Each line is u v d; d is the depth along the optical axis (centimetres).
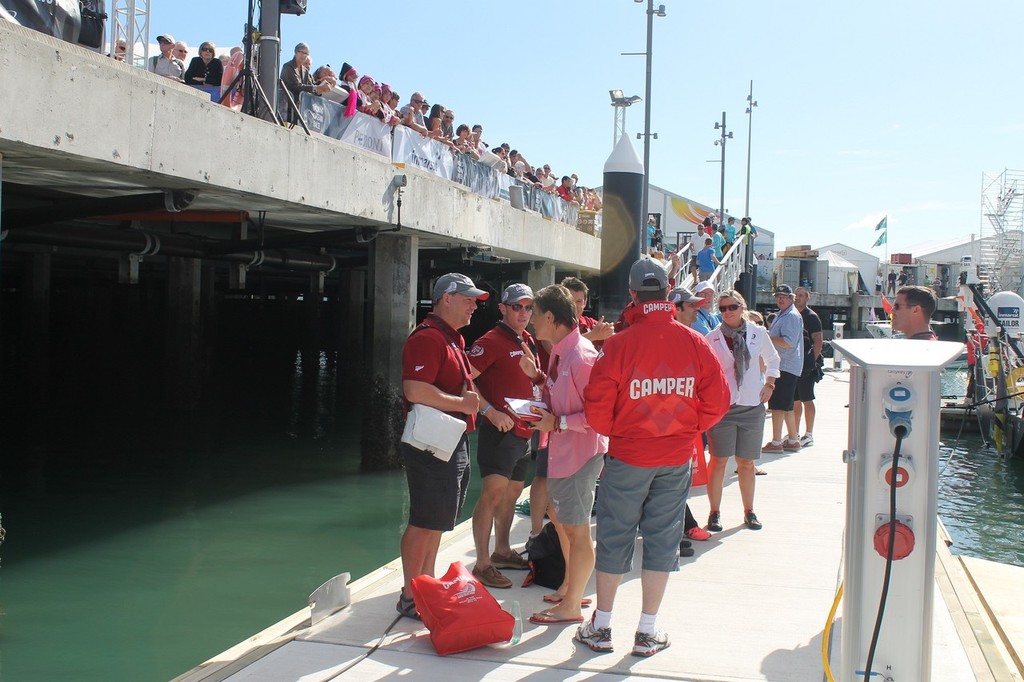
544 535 550
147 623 641
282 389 2266
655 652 445
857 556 335
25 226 980
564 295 480
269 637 473
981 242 4678
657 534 439
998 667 421
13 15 651
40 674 541
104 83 682
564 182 2352
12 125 601
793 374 1048
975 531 1185
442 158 1373
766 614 511
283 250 1780
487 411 527
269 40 975
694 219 4297
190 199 875
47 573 758
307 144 962
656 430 423
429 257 1725
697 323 823
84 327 3500
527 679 411
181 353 2048
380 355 1276
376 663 427
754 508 787
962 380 3188
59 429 1549
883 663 335
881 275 6538
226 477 1195
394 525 948
